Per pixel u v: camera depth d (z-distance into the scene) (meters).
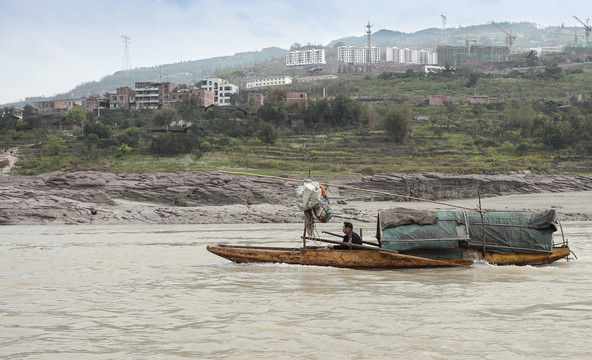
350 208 44.69
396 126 83.56
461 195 59.94
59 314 8.65
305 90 152.50
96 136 81.38
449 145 83.88
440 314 8.38
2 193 43.97
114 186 48.91
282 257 13.95
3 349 6.70
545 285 11.09
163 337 7.16
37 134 89.88
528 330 7.37
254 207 44.59
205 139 82.50
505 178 62.19
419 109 112.44
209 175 53.34
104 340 7.05
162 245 22.28
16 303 9.59
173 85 134.88
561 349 6.49
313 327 7.60
